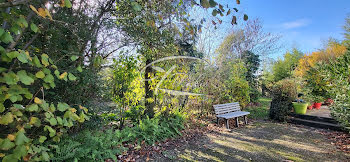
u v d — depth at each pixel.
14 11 1.37
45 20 1.94
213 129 4.92
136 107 4.12
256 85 12.05
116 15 3.29
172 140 3.91
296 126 5.39
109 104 3.71
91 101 3.00
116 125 4.22
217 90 6.40
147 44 3.89
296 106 6.10
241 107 6.99
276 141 3.95
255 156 3.14
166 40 3.95
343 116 4.15
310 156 3.13
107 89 3.37
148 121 3.84
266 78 14.46
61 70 2.26
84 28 2.68
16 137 1.21
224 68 7.31
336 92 4.45
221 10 1.73
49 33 2.25
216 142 3.88
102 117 3.38
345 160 2.95
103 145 2.81
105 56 3.38
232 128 5.12
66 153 2.30
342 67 4.71
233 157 3.10
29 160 1.47
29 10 1.57
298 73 10.72
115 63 3.77
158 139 3.80
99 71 3.26
